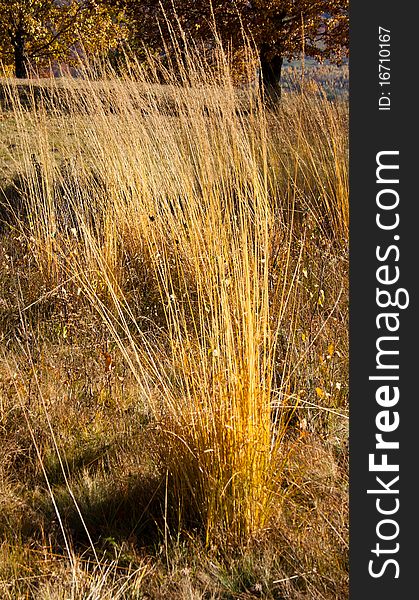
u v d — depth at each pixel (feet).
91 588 8.34
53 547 9.68
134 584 8.77
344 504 10.12
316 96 21.34
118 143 19.45
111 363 13.47
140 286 17.76
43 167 20.95
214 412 9.95
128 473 11.10
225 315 10.02
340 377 13.35
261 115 11.97
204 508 9.93
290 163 22.12
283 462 10.20
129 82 18.97
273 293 14.60
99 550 9.61
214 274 10.97
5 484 10.94
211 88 13.87
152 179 18.47
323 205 21.70
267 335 10.46
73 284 17.40
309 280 16.87
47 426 12.38
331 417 12.42
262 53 44.06
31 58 66.44
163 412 11.17
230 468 9.83
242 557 9.39
